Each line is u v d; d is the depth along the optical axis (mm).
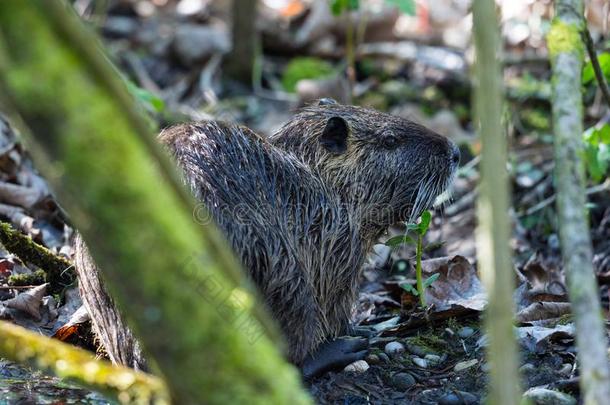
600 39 13398
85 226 3730
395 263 9836
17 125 3818
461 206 10836
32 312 7852
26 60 3498
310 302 6781
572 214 4703
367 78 15180
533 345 7145
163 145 6551
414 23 16500
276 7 17109
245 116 14250
